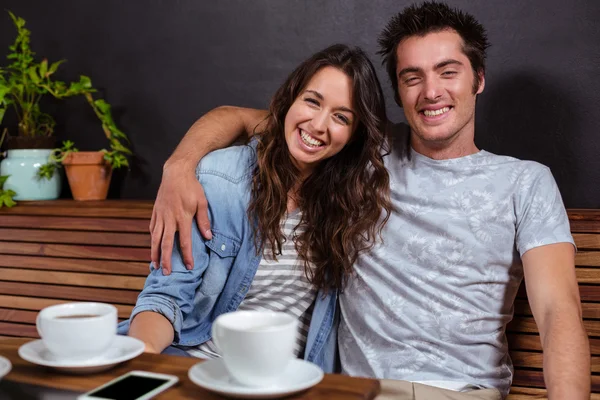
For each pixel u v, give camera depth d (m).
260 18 2.45
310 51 2.40
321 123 1.63
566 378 1.37
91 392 0.85
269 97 2.46
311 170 1.75
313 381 0.87
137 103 2.63
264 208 1.65
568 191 2.17
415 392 1.47
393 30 1.75
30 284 2.33
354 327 1.71
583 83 2.13
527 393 1.87
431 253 1.65
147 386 0.87
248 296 1.71
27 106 2.58
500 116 2.21
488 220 1.65
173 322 1.45
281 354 0.86
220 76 2.52
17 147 2.54
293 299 1.72
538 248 1.59
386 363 1.62
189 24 2.54
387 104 2.33
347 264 1.70
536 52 2.16
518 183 1.66
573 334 1.43
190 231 1.55
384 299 1.66
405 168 1.73
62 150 2.66
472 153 1.72
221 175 1.67
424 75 1.66
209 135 1.78
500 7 2.19
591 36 2.11
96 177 2.49
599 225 1.83
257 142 1.75
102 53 2.66
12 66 2.54
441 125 1.66
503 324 1.68
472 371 1.61
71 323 0.90
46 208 2.35
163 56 2.58
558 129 2.16
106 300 2.23
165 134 2.61
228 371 0.93
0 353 1.02
